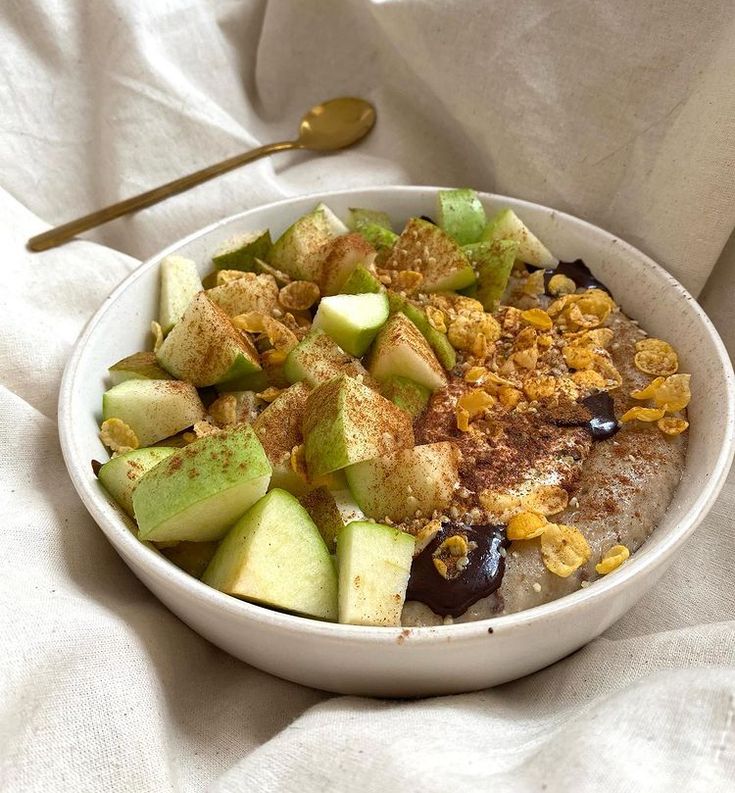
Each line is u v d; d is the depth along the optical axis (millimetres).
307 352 352
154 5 439
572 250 404
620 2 386
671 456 335
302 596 295
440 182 461
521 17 404
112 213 421
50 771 272
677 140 384
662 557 294
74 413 335
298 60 469
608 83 395
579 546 310
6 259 397
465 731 278
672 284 371
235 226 408
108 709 282
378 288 368
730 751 256
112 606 314
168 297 383
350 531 300
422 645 278
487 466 331
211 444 302
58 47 433
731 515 352
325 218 406
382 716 282
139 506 303
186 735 304
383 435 320
